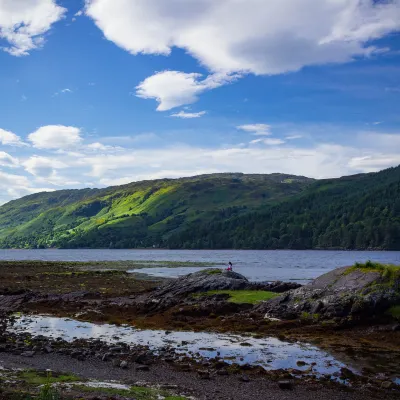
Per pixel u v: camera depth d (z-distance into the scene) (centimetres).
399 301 2781
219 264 11838
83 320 3120
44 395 1247
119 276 7631
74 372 1759
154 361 1969
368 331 2603
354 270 3231
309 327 2731
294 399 1503
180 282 4331
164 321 3042
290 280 6788
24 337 2466
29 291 4850
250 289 3997
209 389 1582
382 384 1641
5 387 1427
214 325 2873
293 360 2016
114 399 1326
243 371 1828
